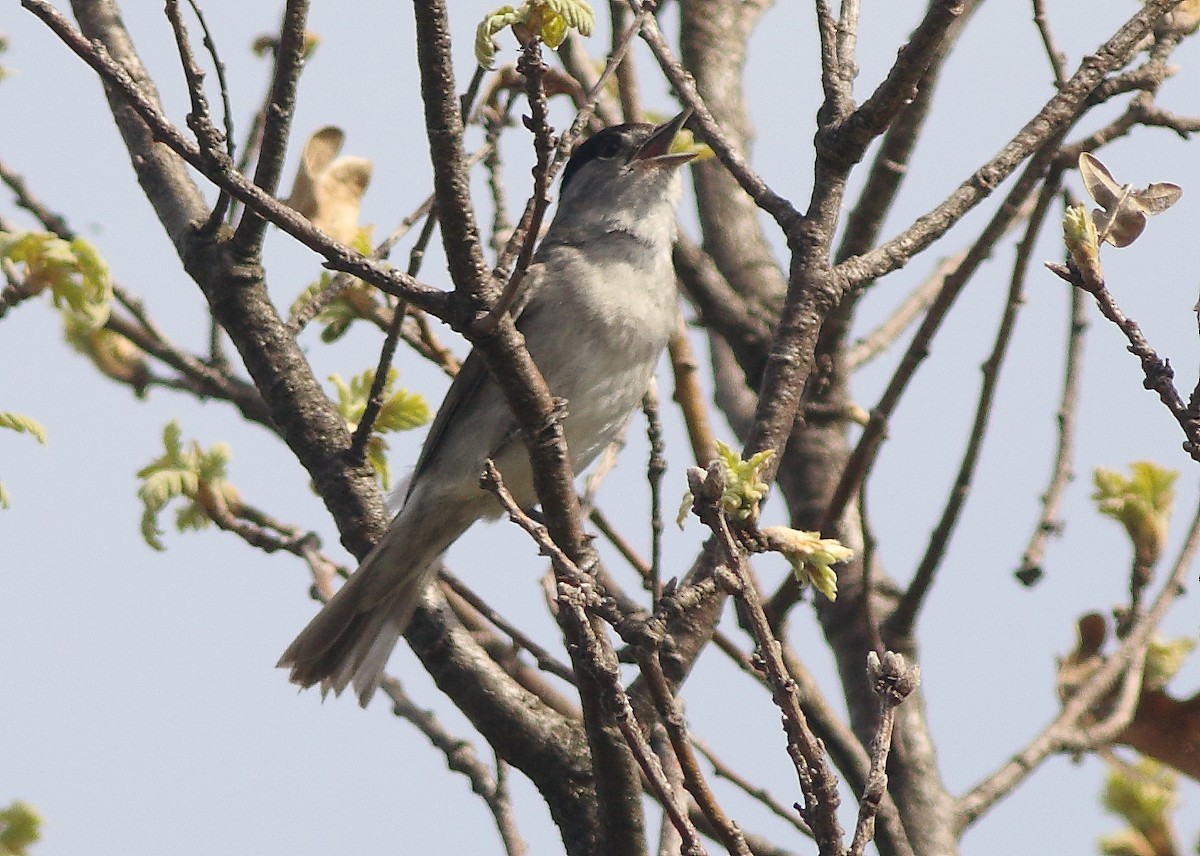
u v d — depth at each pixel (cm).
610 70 680
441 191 621
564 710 965
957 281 869
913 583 955
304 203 1014
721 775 920
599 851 838
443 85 610
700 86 1214
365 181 1029
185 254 969
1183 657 907
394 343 930
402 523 998
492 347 641
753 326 1106
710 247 1171
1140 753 898
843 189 812
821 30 822
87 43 607
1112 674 899
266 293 973
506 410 1021
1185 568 904
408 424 1005
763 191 828
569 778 859
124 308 1031
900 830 850
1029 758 900
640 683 770
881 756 537
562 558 575
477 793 903
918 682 553
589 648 559
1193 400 578
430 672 908
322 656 981
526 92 579
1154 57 918
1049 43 926
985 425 915
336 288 997
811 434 1066
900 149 1005
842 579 1006
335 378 1015
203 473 1016
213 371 1047
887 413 889
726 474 530
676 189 1112
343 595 975
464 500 1044
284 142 866
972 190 825
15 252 893
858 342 1122
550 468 666
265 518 1033
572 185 1128
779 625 910
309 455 973
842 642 995
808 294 791
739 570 525
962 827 898
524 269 617
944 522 937
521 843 874
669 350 1006
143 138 1001
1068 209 602
